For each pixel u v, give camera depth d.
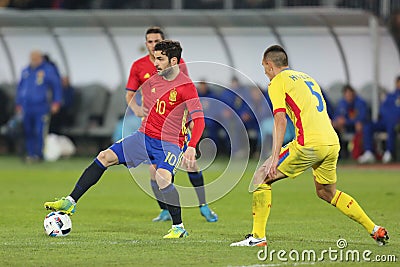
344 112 78.69
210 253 28.50
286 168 29.22
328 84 84.00
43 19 83.44
